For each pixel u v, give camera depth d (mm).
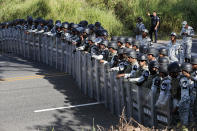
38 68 16203
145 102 7289
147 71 7355
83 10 26562
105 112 9281
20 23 20391
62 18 25516
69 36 14406
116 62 9195
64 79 13703
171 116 6418
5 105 10109
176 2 28703
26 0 29578
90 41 10922
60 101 10500
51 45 16484
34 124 8359
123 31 25719
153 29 21797
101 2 28781
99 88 10320
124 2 28797
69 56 14438
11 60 18672
